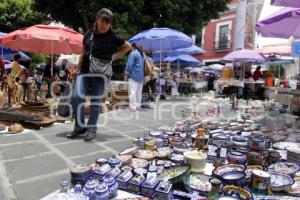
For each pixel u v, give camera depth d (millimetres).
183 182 2342
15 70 8516
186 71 19891
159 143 3365
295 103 6441
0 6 19141
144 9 12547
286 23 5961
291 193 2283
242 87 11055
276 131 4336
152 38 7957
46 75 9695
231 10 26562
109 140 3965
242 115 5789
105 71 3992
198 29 14430
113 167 2598
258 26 5863
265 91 11023
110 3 11383
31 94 9086
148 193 2180
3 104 6266
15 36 6277
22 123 4645
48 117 5043
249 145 3082
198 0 13273
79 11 12219
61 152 3336
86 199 1996
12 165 2867
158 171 2543
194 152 2766
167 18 12641
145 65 7215
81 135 4152
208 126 4402
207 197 2133
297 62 15469
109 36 3965
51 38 6047
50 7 13070
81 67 4074
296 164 2787
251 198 2016
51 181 2518
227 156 2852
